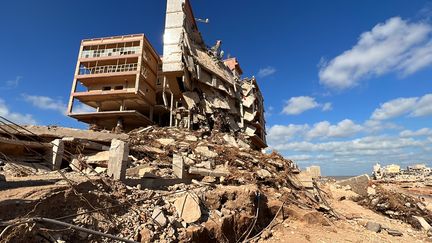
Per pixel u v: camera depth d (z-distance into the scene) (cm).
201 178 1484
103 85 3728
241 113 4744
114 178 1023
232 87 4606
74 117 3600
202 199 1129
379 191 2173
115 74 3519
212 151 1986
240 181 1555
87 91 3547
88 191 824
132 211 884
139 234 803
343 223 1580
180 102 4003
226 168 1717
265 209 1392
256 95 5447
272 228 1293
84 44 3784
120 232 779
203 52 4259
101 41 3762
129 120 3731
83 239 691
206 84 3944
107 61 3703
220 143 2386
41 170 1105
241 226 1149
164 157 1666
